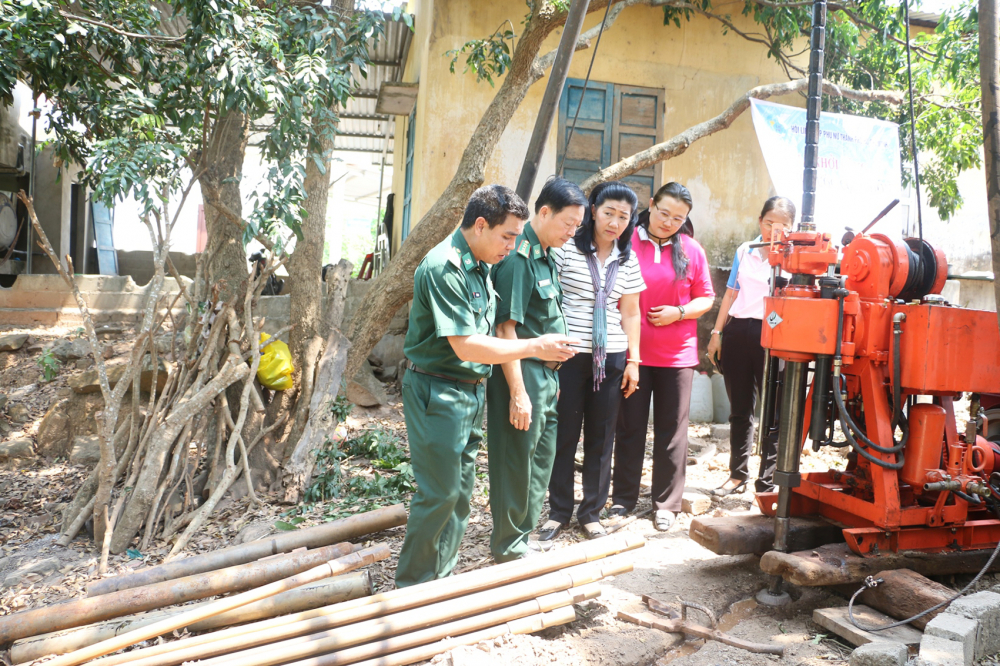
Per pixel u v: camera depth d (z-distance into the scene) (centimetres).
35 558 399
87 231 1219
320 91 423
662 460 399
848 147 621
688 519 408
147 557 393
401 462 511
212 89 401
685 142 581
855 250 318
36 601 349
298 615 268
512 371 285
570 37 373
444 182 692
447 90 689
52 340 749
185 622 276
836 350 294
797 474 305
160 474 422
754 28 747
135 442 449
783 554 295
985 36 249
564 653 258
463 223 272
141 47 442
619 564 299
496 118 487
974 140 696
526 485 306
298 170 416
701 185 745
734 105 600
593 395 371
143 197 382
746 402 442
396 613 268
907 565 299
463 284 267
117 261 1285
